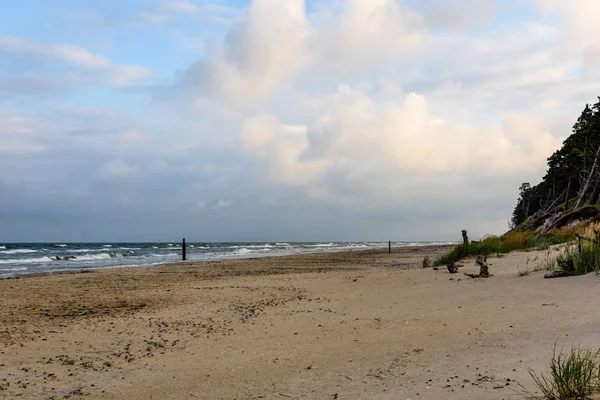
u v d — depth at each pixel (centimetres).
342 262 3300
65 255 5647
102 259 4703
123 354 710
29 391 541
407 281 1320
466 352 566
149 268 2869
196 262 3594
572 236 2125
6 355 709
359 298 1134
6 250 7606
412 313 886
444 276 1327
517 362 488
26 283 1850
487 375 458
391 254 4728
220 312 1062
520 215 8394
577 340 544
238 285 1614
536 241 2066
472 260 1703
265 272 2375
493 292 984
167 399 500
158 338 813
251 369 600
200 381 561
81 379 588
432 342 646
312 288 1411
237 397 490
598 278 920
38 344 777
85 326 926
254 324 904
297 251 6719
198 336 820
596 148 4356
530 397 379
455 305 913
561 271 1030
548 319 687
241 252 6544
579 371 386
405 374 509
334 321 880
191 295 1373
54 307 1180
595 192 3394
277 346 717
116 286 1689
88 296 1395
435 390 435
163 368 629
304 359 629
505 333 638
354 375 532
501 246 1966
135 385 558
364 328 793
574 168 4722
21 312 1103
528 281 1033
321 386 503
